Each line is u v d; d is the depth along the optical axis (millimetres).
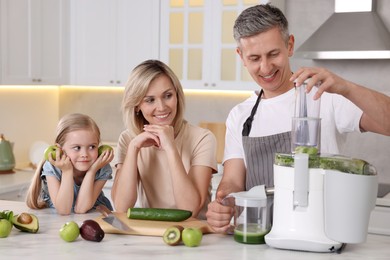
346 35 4426
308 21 4805
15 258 1921
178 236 2074
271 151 2434
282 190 2025
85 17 5238
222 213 2186
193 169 2662
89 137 2617
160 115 2557
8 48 4668
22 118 5309
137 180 2740
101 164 2645
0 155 4641
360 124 2398
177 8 4922
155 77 2527
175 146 2545
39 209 2693
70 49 5312
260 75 2402
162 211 2307
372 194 1930
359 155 4695
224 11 4773
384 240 2182
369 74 4672
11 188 4168
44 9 5016
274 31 2307
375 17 4488
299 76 2043
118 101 5609
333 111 2453
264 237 2070
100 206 2482
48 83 5102
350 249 2045
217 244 2098
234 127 2623
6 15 4633
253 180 2463
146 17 5035
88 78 5273
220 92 5242
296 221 2006
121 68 5156
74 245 2076
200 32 4867
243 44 2352
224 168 2631
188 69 4930
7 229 2172
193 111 5348
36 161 5055
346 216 1929
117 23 5141
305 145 2023
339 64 4742
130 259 1912
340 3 4582
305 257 1943
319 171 1972
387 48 4270
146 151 2705
